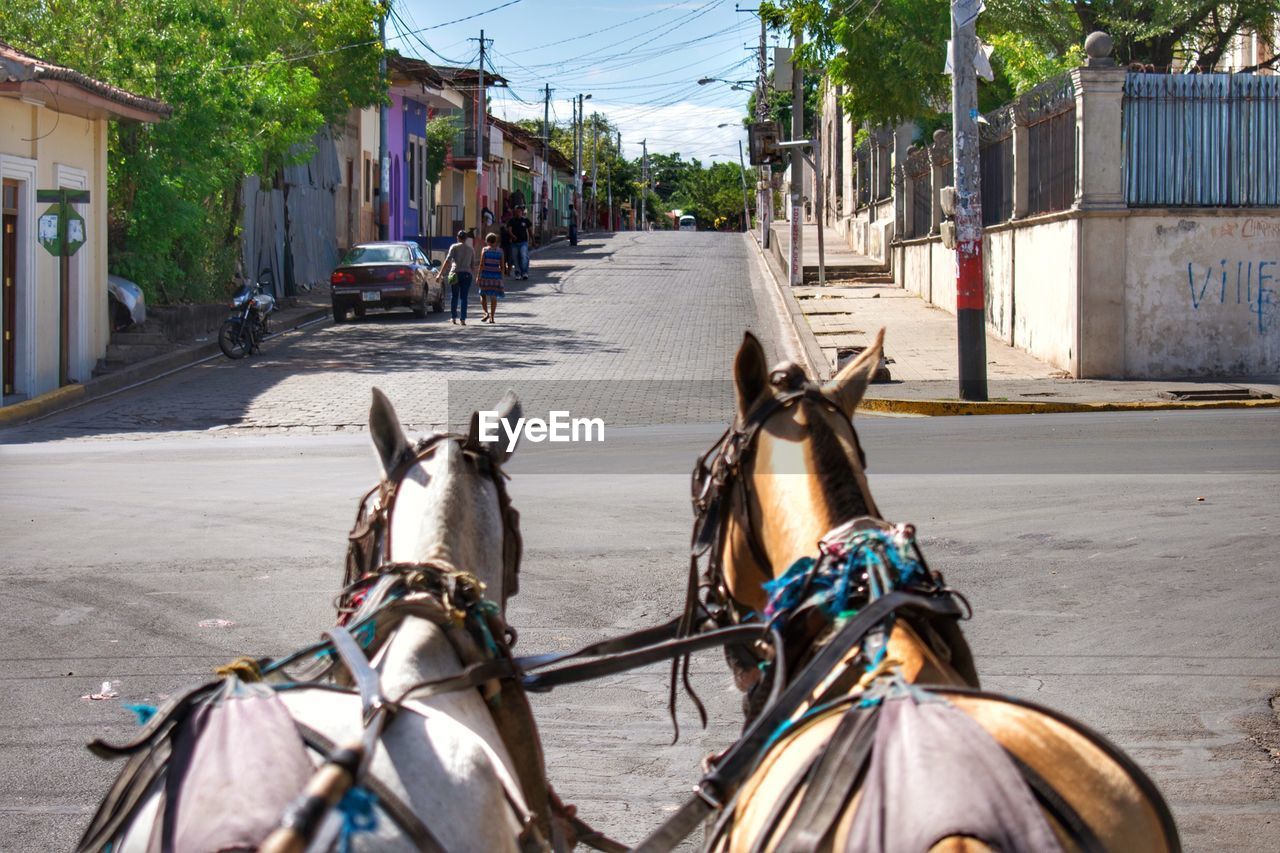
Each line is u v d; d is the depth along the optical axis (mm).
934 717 2379
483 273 31172
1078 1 26953
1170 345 21203
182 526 11125
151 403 21062
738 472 3744
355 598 3275
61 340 22609
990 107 32125
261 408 20281
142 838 2488
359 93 36000
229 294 30422
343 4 34375
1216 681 6977
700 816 2812
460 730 2727
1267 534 9969
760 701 3320
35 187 21578
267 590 8914
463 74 59312
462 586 3188
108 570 9539
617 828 5316
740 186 157125
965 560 9430
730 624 3967
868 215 45500
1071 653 7426
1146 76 21016
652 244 59875
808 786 2402
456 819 2520
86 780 5781
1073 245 21281
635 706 6867
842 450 3482
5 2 25484
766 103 57438
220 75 26828
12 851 5043
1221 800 5559
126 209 26594
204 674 7203
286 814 2043
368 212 45844
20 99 20625
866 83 29625
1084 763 2477
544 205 83375
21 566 9711
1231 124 21219
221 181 28125
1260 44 29703
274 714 2564
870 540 3100
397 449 3643
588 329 29578
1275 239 21047
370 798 2402
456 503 3482
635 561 9656
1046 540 9969
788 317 31234
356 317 32875
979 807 2143
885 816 2207
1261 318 21172
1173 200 21219
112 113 22969
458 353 25953
